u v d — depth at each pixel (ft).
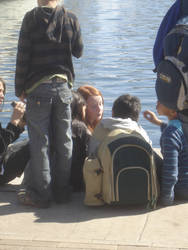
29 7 147.84
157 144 36.17
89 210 16.85
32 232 15.11
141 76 60.49
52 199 17.85
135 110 17.65
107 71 63.52
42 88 16.69
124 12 144.46
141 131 17.25
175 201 17.33
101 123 17.65
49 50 16.65
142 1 182.80
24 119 18.45
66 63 16.99
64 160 17.33
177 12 13.66
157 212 16.49
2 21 114.21
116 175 16.44
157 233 14.87
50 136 17.97
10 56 71.15
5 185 19.17
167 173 16.71
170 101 13.41
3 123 40.70
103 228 15.34
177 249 13.60
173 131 16.93
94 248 13.74
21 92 17.13
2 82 18.61
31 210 16.83
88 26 111.34
